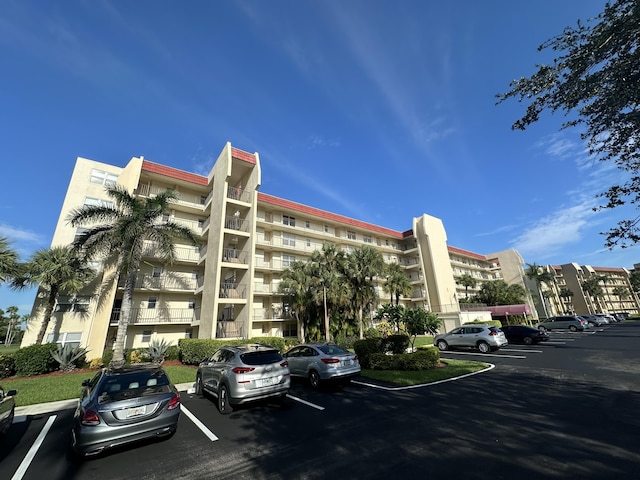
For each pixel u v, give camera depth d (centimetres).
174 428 549
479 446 480
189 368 1412
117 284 1791
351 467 429
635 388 794
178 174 2258
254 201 2177
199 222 2389
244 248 2123
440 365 1270
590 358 1325
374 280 3559
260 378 729
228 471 436
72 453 515
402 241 4481
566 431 524
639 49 427
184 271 2205
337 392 891
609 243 559
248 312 1914
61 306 1681
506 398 756
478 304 4031
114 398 510
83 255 1630
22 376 1285
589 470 389
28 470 457
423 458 447
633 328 3038
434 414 654
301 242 3127
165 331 2027
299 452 489
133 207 1560
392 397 812
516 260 5884
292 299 2520
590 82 465
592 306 7300
